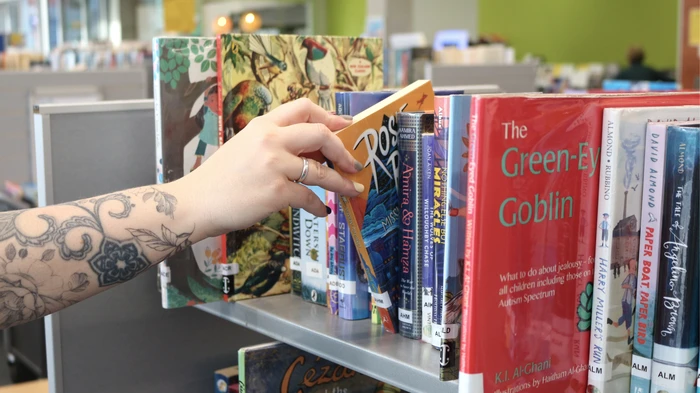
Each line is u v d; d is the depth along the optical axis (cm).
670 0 947
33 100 380
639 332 83
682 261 77
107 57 697
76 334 128
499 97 72
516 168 74
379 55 124
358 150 90
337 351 94
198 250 111
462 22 1313
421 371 84
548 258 78
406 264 93
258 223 112
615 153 79
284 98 113
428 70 387
